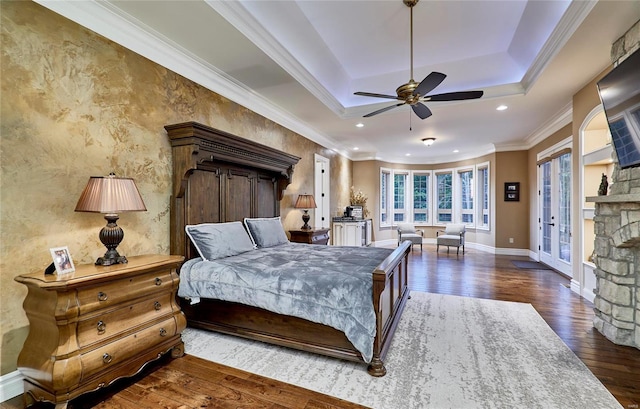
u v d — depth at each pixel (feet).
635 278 7.90
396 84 15.01
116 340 5.95
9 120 5.81
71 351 5.23
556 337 8.46
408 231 26.68
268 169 13.07
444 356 7.41
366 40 11.64
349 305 6.72
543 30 10.09
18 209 5.95
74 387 5.25
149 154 8.66
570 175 15.80
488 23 10.55
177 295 8.86
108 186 6.43
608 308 8.48
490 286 14.11
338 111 16.01
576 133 12.78
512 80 13.29
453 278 15.72
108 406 5.58
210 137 9.43
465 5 9.56
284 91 12.84
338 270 7.80
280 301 7.39
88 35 7.14
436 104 14.43
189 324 9.12
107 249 7.36
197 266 8.76
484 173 26.09
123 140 7.96
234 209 11.85
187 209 9.50
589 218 11.91
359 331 6.51
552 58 9.97
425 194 30.53
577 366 6.89
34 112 6.18
